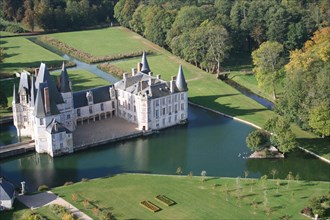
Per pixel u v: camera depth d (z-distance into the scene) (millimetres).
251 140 198125
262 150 199250
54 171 189500
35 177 184625
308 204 154625
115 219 148875
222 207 155625
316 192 164375
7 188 155750
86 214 150500
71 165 194375
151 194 164000
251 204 157125
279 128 195125
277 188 167500
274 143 198375
